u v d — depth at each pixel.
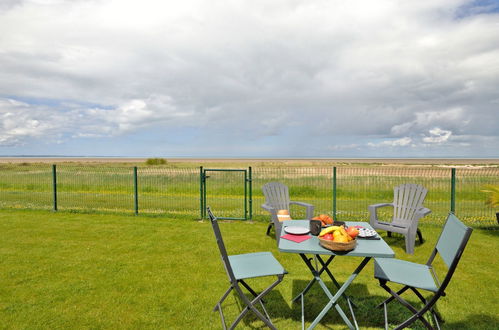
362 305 3.54
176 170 12.67
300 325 3.17
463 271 4.58
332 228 2.87
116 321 3.21
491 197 7.18
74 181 13.61
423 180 10.77
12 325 3.11
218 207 9.98
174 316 3.32
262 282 4.17
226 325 3.15
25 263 4.87
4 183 14.40
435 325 3.14
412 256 5.31
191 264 4.86
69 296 3.75
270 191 6.57
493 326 3.13
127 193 12.71
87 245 5.84
